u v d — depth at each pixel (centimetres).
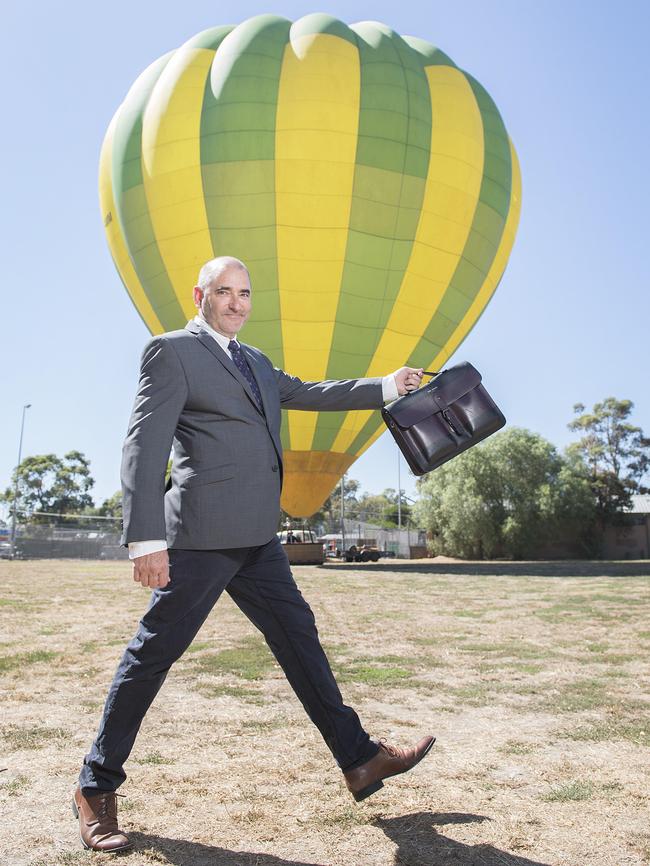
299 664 229
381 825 219
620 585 1280
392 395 266
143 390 221
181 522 221
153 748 300
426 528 4062
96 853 199
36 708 368
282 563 236
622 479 4659
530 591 1161
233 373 231
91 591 1182
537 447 3897
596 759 285
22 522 6400
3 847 202
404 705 378
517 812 229
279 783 257
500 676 454
